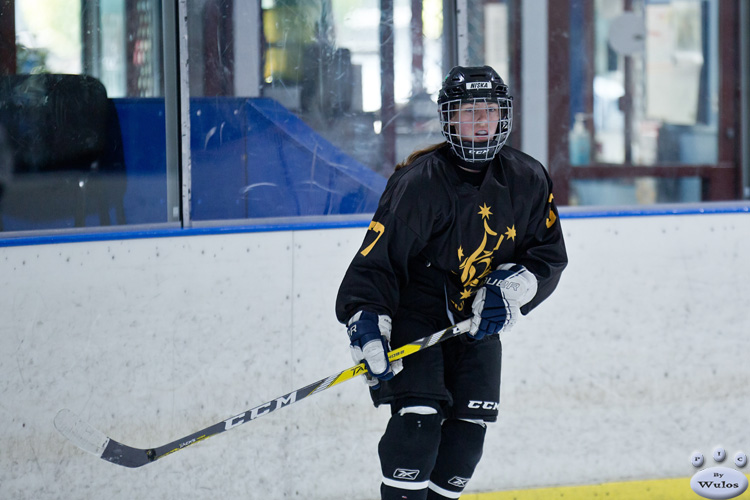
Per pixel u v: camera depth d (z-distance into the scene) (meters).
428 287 6.68
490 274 6.54
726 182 10.67
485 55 9.97
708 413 9.96
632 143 10.41
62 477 8.15
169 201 9.01
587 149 10.33
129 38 8.80
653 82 10.37
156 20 8.83
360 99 9.62
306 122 9.48
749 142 10.60
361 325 6.23
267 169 9.38
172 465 8.49
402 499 6.32
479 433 6.65
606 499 9.63
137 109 8.87
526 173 6.52
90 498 8.25
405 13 9.66
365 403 9.06
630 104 10.35
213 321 8.57
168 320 8.42
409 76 9.74
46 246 8.00
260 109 9.30
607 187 10.42
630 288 9.67
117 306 8.26
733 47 10.51
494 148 6.28
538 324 9.42
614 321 9.64
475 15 9.88
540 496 9.45
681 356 9.86
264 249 8.70
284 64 9.35
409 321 6.61
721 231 9.90
